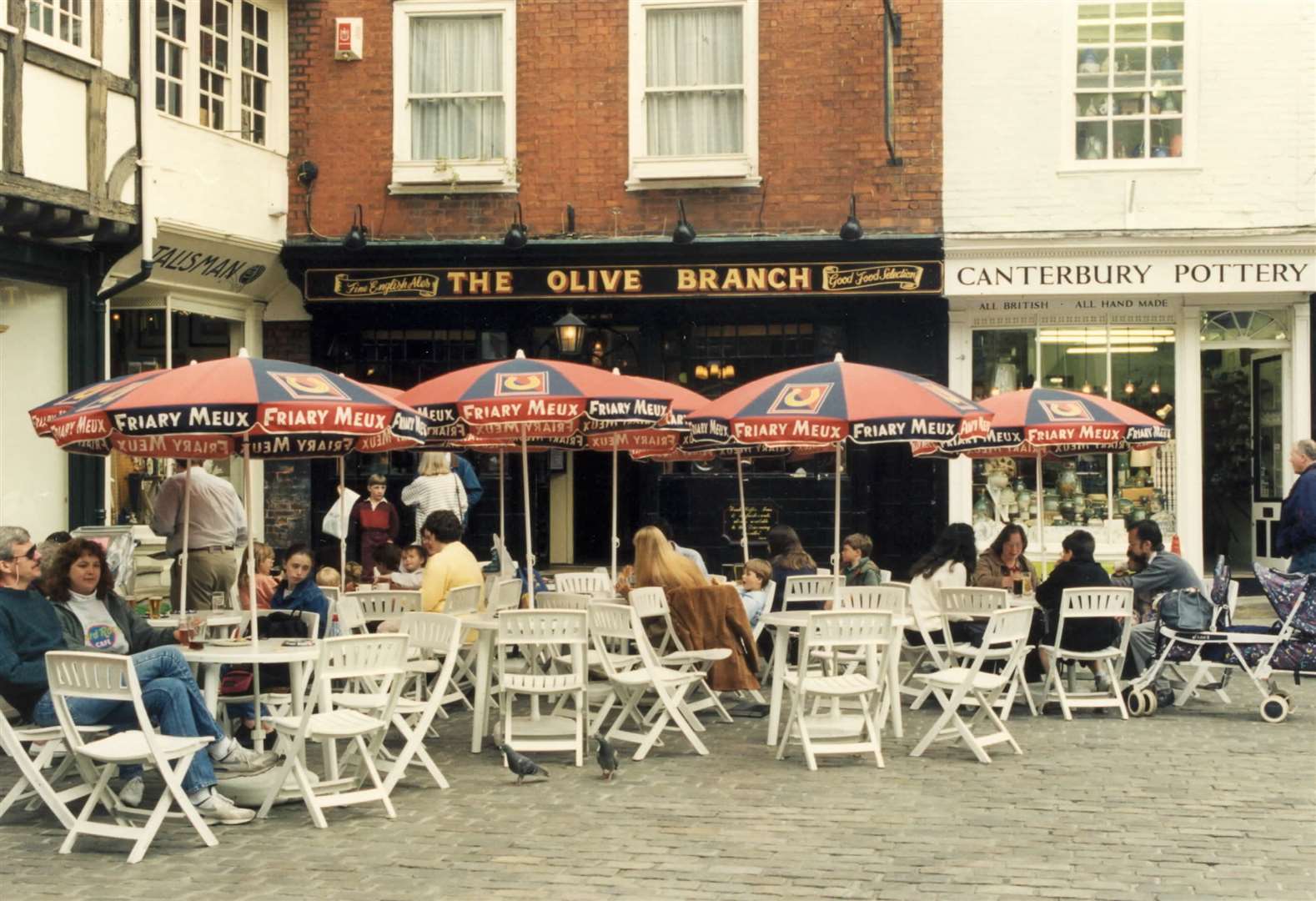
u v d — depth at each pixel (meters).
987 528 17.34
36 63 13.25
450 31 17.72
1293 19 16.52
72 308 14.80
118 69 14.51
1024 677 11.89
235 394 8.20
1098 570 11.82
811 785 8.90
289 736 8.40
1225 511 17.62
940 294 16.84
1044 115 16.84
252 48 17.23
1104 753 9.88
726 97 17.34
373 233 17.69
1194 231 16.39
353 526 16.94
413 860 7.17
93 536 13.88
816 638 9.48
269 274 17.67
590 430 11.89
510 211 17.55
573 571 18.48
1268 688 12.44
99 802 8.30
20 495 14.55
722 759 9.77
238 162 16.69
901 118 17.00
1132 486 17.22
